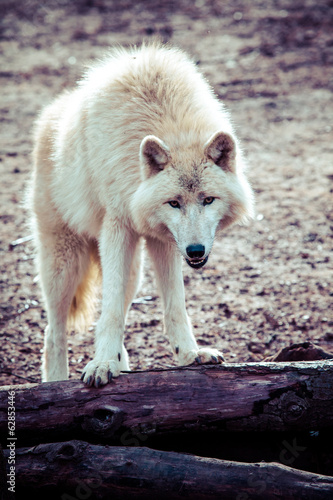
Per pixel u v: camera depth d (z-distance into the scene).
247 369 6.53
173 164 7.65
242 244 15.20
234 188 7.87
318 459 6.61
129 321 11.70
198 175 7.59
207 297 12.61
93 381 6.56
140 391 6.48
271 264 14.07
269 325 11.30
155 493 5.75
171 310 8.34
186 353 7.86
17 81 28.05
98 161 8.30
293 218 16.33
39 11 35.72
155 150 7.61
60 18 34.75
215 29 32.09
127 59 8.72
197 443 6.61
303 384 6.34
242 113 24.06
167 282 8.50
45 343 9.43
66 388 6.56
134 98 8.24
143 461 5.86
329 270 13.59
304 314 11.65
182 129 7.98
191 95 8.38
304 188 18.12
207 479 5.69
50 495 6.08
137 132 8.09
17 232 16.12
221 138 7.63
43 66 29.33
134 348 10.55
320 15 32.19
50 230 9.53
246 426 6.39
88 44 31.25
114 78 8.48
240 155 8.53
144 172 7.77
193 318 11.70
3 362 10.07
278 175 19.12
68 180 8.98
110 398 6.44
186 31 31.97
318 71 27.30
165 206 7.67
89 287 9.94
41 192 9.63
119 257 8.22
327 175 18.88
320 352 7.64
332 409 6.31
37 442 6.38
